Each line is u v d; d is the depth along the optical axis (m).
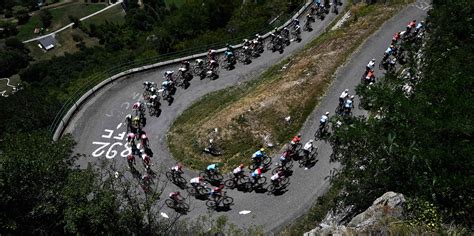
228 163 41.44
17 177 25.72
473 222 20.20
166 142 46.00
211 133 43.91
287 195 36.81
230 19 85.31
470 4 34.22
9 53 149.00
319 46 56.47
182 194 38.78
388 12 60.88
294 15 70.69
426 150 21.88
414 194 21.95
